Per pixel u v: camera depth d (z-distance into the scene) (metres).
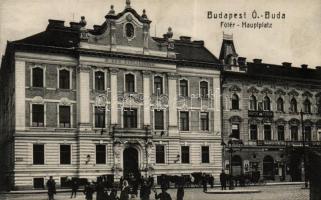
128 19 57.19
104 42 55.59
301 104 71.88
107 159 54.62
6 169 58.00
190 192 43.56
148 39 58.31
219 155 62.00
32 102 52.00
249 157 66.25
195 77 61.44
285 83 70.69
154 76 58.62
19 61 51.72
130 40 57.22
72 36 56.03
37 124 52.19
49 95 52.97
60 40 54.62
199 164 60.44
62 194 44.53
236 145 65.38
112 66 55.94
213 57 63.59
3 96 65.06
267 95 69.25
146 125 57.25
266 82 69.25
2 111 65.75
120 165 54.94
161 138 58.19
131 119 56.97
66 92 53.88
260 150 67.19
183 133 60.00
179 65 60.44
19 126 51.03
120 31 56.72
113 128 55.06
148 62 58.09
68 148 53.34
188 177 53.25
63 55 53.94
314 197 25.31
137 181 40.84
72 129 53.72
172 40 59.69
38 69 52.75
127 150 56.50
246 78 67.56
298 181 68.44
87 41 54.62
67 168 52.78
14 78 51.84
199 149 60.75
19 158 50.66
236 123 66.25
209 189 49.16
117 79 56.28
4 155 61.09
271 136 68.88
